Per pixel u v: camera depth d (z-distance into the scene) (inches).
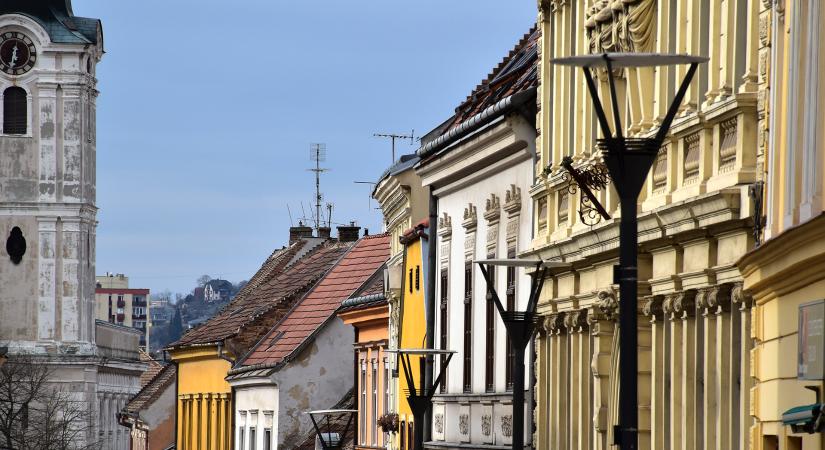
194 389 5743.1
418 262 3201.3
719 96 1619.1
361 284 4581.7
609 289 1984.5
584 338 2183.8
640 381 1852.9
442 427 2962.6
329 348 4527.6
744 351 1573.6
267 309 4992.6
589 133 2130.9
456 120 3014.3
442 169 2901.1
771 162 1457.9
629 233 1204.5
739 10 1608.0
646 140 1213.1
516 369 1769.2
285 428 4495.6
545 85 2363.4
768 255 1373.0
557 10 2303.2
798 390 1342.3
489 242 2674.7
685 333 1720.0
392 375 3595.0
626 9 1935.3
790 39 1401.3
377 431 3821.4
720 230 1612.9
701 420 1696.6
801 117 1364.4
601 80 2050.9
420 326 3186.5
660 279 1765.5
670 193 1733.5
